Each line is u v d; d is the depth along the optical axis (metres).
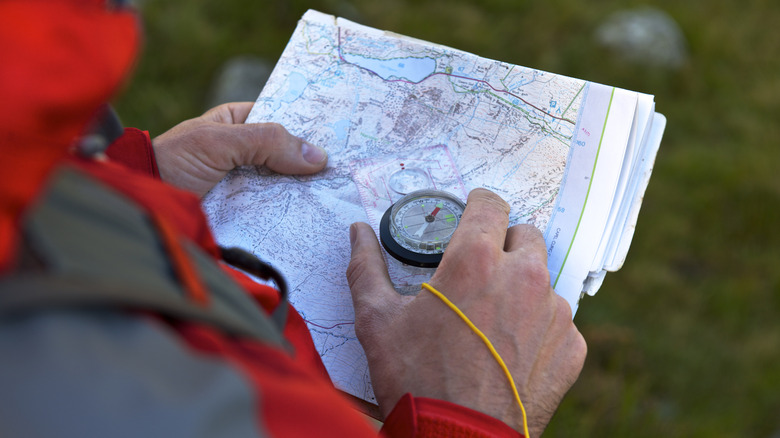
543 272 0.77
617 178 0.96
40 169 0.32
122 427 0.31
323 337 0.90
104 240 0.38
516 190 0.99
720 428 2.17
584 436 2.04
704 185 2.95
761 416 2.23
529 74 1.06
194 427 0.32
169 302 0.37
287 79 1.14
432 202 0.97
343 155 1.07
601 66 3.38
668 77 3.40
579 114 1.01
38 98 0.31
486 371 0.70
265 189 1.04
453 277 0.76
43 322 0.31
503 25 3.45
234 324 0.41
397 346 0.75
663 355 2.36
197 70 2.95
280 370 0.42
